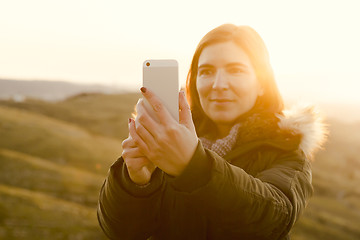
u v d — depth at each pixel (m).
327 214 84.56
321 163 147.25
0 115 109.88
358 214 91.75
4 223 39.56
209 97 2.22
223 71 2.15
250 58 2.17
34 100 166.38
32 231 38.72
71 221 45.44
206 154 1.39
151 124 1.31
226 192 1.37
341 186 116.88
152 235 2.21
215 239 1.99
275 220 1.51
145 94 1.33
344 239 65.06
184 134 1.32
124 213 1.82
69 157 86.12
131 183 1.72
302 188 1.83
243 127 2.14
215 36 2.16
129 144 1.63
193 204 1.40
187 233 2.04
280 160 1.98
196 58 2.50
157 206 2.06
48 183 62.72
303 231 64.19
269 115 2.20
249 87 2.16
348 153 167.00
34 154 84.25
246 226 1.46
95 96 190.50
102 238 41.53
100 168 82.31
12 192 52.38
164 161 1.34
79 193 61.19
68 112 152.38
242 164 2.04
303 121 2.04
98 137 115.75
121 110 165.75
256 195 1.45
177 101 1.51
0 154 71.56
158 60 1.67
